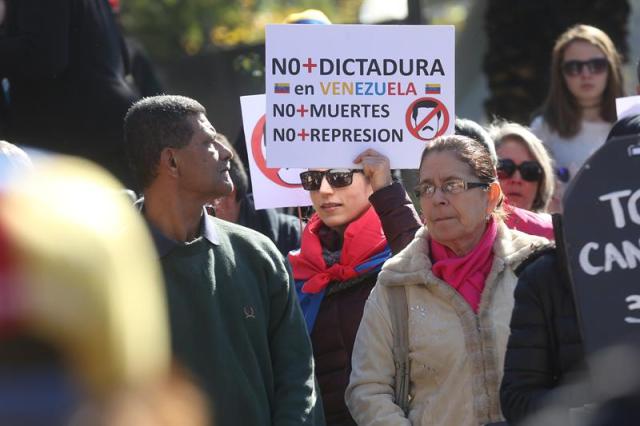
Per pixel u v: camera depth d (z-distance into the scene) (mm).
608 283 6371
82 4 14422
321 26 11148
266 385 9031
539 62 22094
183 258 8734
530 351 7352
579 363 7211
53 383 2557
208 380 8516
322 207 11305
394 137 11250
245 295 8945
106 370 2592
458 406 9125
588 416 5426
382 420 9250
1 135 14711
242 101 12664
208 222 9086
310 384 9211
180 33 40812
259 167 12531
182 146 8953
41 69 14031
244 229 9383
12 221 2557
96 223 2617
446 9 27859
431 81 11273
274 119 11148
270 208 13508
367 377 9461
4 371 2543
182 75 23516
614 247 6395
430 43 11273
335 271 11156
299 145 11172
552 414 6910
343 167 11172
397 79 11250
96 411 2582
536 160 13805
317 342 11086
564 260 7227
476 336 9141
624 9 22047
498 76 22469
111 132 14578
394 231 10633
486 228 9633
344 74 11203
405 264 9555
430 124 11281
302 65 11156
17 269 2543
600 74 16266
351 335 10984
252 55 22953
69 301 2555
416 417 9312
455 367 9164
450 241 9500
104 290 2584
